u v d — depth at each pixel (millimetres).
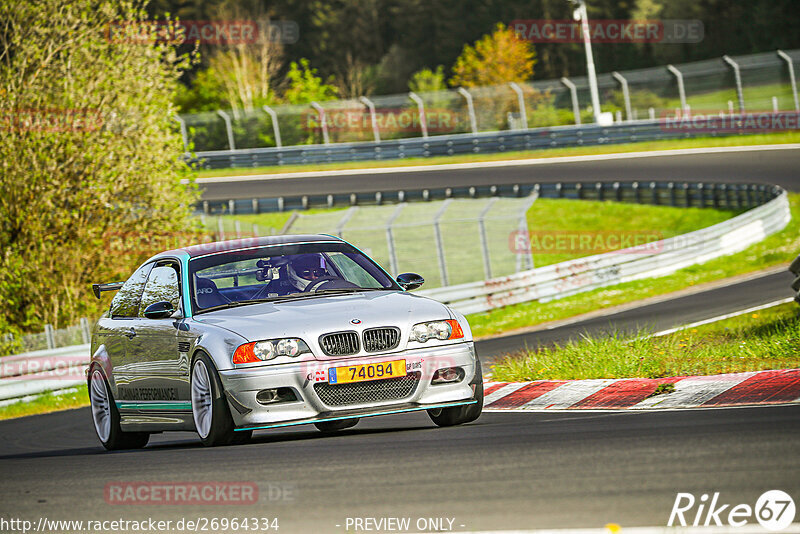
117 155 80812
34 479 24219
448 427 27547
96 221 80875
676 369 33250
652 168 152000
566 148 176625
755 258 93312
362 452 23031
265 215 154250
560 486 17531
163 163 83375
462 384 27094
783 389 27281
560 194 143250
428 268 110938
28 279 79125
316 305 27406
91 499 20438
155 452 27531
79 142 79125
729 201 126688
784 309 60531
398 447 23422
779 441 19781
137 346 30219
